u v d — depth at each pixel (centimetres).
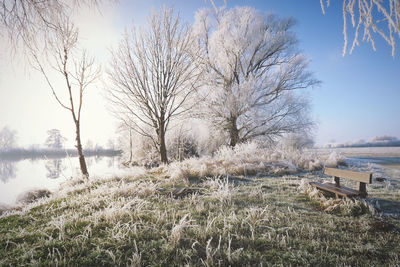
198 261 222
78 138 863
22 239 279
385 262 224
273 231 286
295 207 414
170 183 624
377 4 158
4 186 1098
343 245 259
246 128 1622
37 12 186
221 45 1673
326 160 1030
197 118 1560
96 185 618
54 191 732
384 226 310
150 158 1884
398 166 999
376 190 536
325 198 453
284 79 1752
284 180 660
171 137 1720
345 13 174
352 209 375
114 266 215
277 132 1684
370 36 167
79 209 394
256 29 1722
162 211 375
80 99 868
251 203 428
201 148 1706
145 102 1109
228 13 1770
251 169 799
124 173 820
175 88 1152
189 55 1167
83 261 221
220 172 728
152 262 219
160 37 1072
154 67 1081
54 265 214
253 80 1552
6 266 219
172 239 260
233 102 1509
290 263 216
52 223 316
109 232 280
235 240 270
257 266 216
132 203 396
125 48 1068
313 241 260
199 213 363
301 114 1631
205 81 1459
